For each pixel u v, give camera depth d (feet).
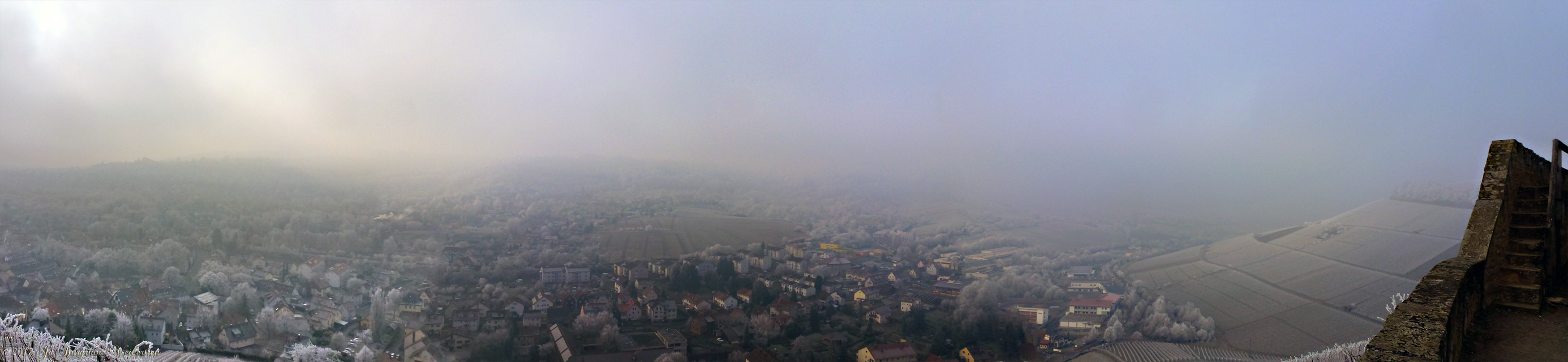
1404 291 125.80
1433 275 17.67
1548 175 25.26
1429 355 12.11
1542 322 18.39
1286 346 112.16
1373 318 118.32
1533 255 20.31
